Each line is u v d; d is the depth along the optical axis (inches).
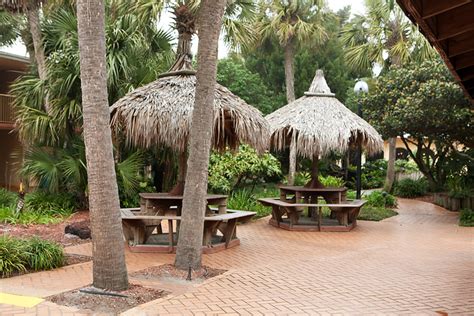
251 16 594.2
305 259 295.9
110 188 203.5
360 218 501.7
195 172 253.0
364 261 293.3
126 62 452.8
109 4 530.0
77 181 450.9
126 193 474.0
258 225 443.5
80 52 199.5
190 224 253.6
